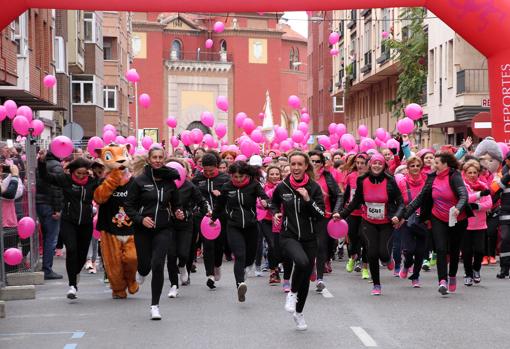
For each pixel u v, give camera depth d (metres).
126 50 89.00
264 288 18.00
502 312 14.41
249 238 16.03
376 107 66.94
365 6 22.16
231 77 134.25
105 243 16.19
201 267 22.08
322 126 95.31
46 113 51.88
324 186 18.30
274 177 19.55
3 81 33.28
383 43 50.31
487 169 20.91
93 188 16.06
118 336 12.59
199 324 13.51
